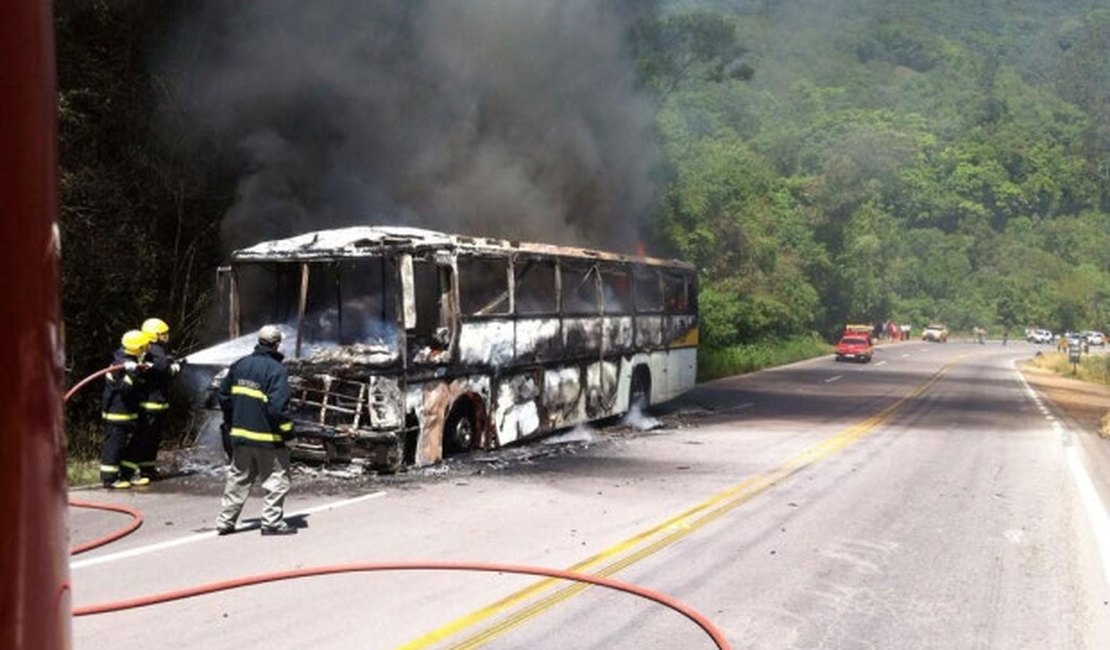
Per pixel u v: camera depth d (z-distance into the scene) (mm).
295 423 10141
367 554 6992
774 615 5766
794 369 36750
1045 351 68375
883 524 8383
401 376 10133
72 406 12109
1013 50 171125
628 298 15617
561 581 6367
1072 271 115750
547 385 12977
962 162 125250
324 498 9117
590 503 9055
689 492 9719
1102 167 143875
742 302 43906
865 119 83875
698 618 5559
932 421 17953
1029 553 7449
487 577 6426
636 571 6688
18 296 810
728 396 23031
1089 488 10711
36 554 826
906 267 100000
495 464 11141
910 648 5242
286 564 6684
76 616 5434
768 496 9578
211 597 5879
